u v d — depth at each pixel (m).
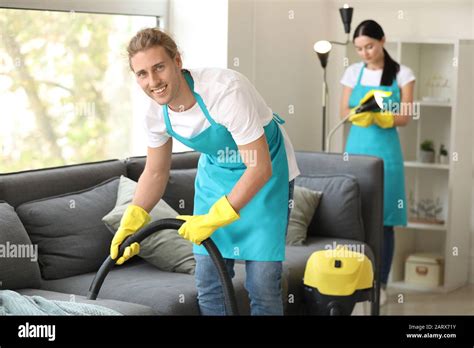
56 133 4.33
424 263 5.52
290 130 5.64
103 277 3.14
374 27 5.10
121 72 4.70
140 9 4.73
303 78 5.72
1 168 4.04
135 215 3.11
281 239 3.10
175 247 3.69
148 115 3.01
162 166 3.14
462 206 5.53
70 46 4.38
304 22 5.67
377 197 4.62
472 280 5.65
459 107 5.39
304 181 4.64
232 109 2.82
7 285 3.25
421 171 5.77
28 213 3.52
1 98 4.02
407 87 5.11
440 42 5.37
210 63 4.91
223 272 2.94
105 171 3.96
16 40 4.08
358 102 5.21
